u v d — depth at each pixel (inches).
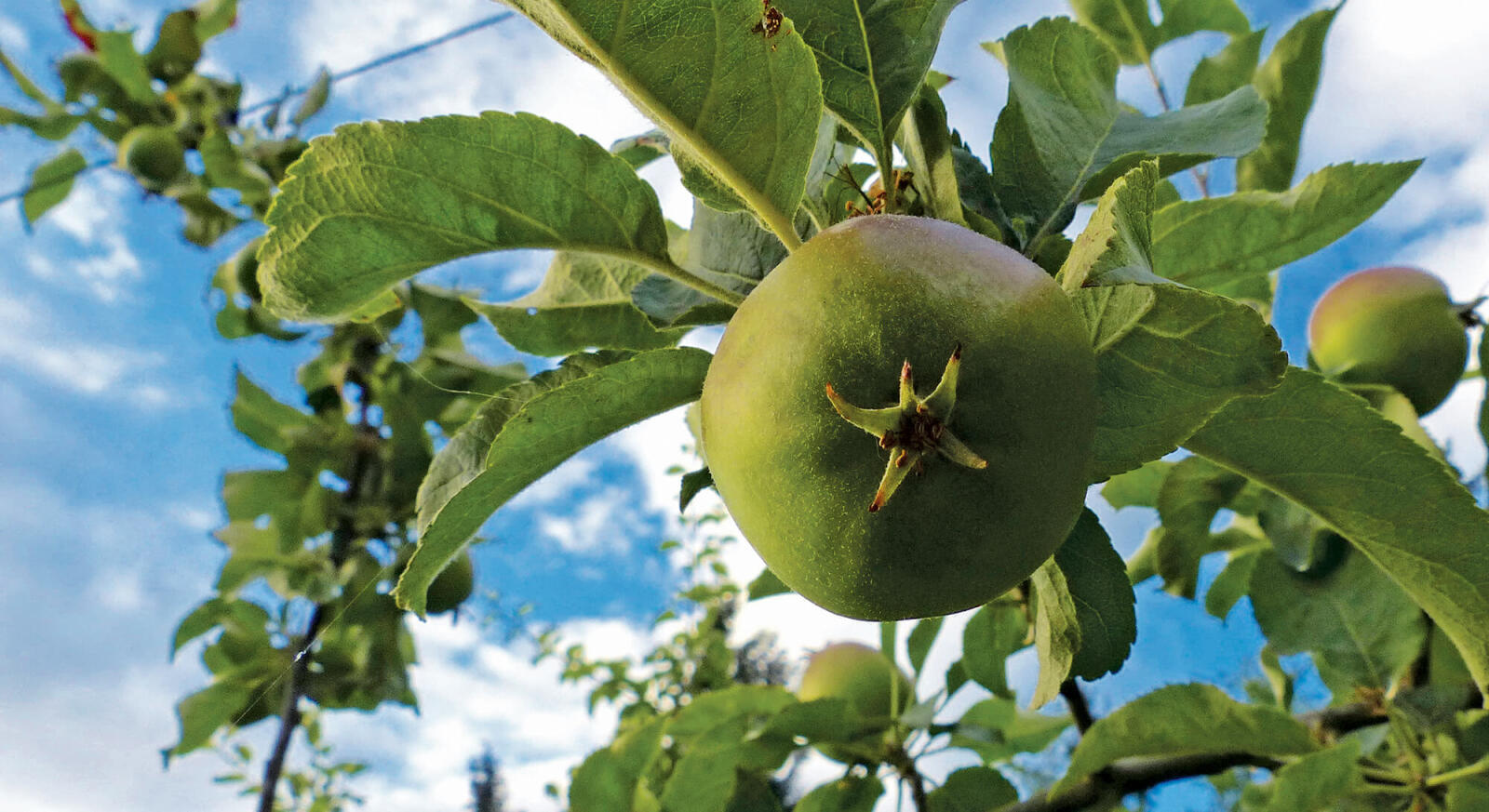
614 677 34.6
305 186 6.5
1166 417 5.9
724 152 6.3
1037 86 9.0
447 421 22.3
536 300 9.6
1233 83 13.6
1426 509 7.4
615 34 6.0
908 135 7.7
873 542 5.0
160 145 23.4
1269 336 5.3
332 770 31.3
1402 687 12.5
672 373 6.3
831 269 5.2
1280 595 13.0
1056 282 5.6
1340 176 10.1
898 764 15.8
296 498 22.0
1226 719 11.2
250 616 22.7
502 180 6.7
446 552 6.7
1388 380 12.3
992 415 4.9
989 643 13.3
